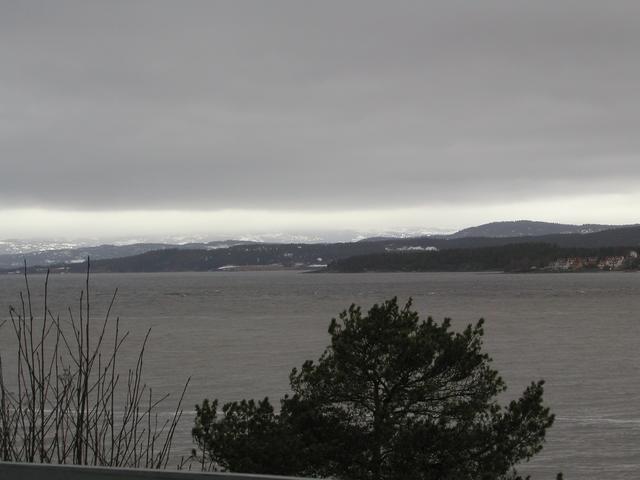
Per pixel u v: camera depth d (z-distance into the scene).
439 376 14.68
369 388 14.72
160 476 5.64
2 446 7.91
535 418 14.13
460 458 13.62
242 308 126.44
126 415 9.09
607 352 62.06
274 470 12.84
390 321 14.80
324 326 88.69
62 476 5.89
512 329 84.50
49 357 51.62
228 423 13.44
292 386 14.98
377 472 13.80
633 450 28.94
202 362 55.59
